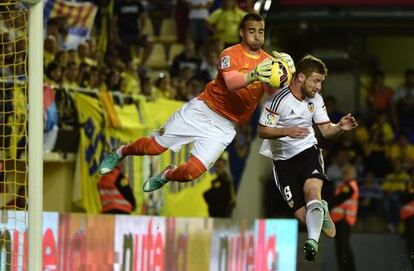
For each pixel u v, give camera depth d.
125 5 47.53
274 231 42.72
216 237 39.19
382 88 59.94
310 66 24.09
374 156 55.59
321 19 57.97
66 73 38.16
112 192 37.97
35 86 25.19
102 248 33.44
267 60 22.58
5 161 30.72
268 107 24.20
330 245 48.41
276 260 42.84
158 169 40.84
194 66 49.19
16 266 28.56
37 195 25.19
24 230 28.44
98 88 40.41
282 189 24.78
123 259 34.41
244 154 50.53
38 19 25.16
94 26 44.50
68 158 37.38
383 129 56.69
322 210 23.78
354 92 60.69
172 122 24.19
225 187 46.06
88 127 38.03
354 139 56.34
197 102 24.09
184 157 43.00
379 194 54.12
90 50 41.72
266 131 24.06
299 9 58.09
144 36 47.97
